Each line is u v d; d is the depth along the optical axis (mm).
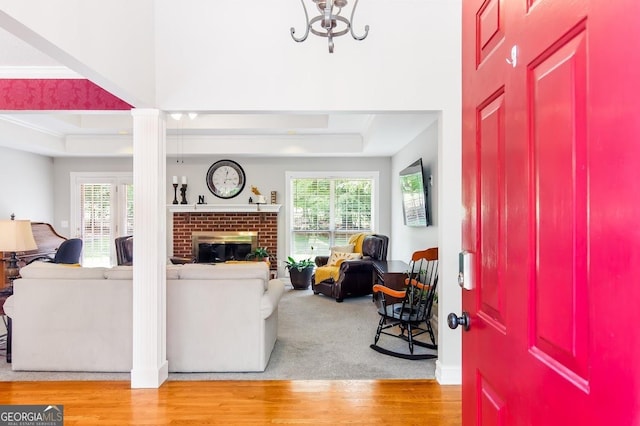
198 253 7398
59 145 6793
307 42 3062
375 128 5156
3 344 3916
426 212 4957
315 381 3045
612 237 603
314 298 6090
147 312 2953
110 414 2551
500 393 1021
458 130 3072
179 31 3033
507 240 973
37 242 6188
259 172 7520
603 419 621
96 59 2229
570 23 711
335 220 7590
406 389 2898
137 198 2965
